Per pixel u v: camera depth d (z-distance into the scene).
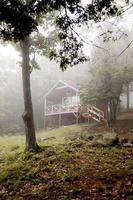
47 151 14.24
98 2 8.19
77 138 18.86
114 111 25.78
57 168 10.91
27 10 8.02
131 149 13.40
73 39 9.38
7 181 10.05
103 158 11.83
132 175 8.91
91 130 23.56
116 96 23.98
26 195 8.44
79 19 8.57
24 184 9.58
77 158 12.34
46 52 15.88
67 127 27.72
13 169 11.41
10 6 7.56
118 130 21.67
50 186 8.79
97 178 9.05
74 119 33.66
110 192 7.71
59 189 8.54
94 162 11.24
